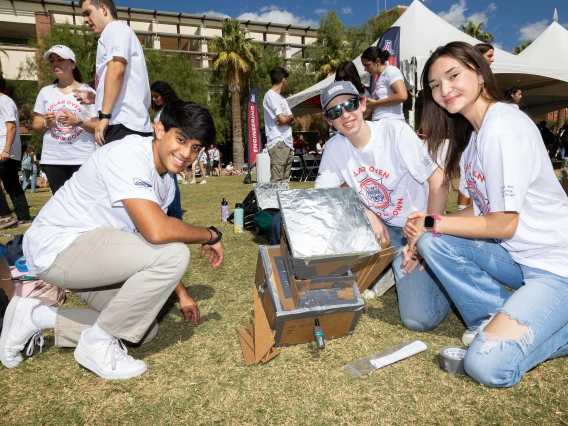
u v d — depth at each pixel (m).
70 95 3.75
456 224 1.78
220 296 2.72
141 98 2.93
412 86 7.92
